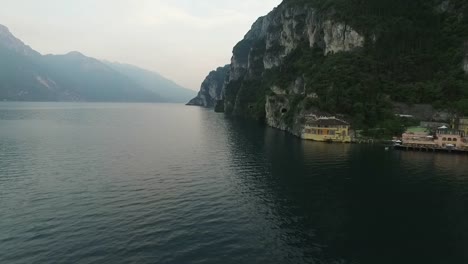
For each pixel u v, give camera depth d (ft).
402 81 443.73
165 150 298.35
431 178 204.74
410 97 409.08
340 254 110.93
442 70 442.50
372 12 548.72
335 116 394.11
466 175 213.05
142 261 103.45
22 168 218.79
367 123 385.91
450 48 459.32
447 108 380.58
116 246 112.37
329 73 456.45
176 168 225.76
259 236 122.31
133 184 184.75
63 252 108.06
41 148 297.53
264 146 328.90
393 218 140.67
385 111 391.65
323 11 615.16
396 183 192.95
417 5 540.11
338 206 153.99
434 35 490.08
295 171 220.23
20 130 428.97
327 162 250.57
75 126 497.87
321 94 428.97
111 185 181.98
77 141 343.67
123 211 143.84
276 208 150.61
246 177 203.82
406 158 271.49
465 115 362.74
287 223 134.41
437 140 312.91
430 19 514.68
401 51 486.38
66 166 226.38
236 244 115.75
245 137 401.49
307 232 126.52
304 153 289.53
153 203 154.61
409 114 394.93
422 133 325.01
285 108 533.96
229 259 105.81
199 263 103.14
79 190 172.45
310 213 145.18
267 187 182.80
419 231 128.67
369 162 252.21
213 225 131.03
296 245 116.26
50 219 134.10
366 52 501.15
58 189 173.68
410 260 107.86
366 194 171.63
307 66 584.40
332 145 340.80
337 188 181.88
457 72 422.00
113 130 455.22
